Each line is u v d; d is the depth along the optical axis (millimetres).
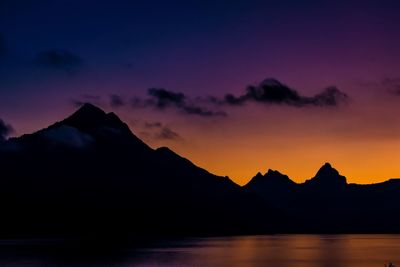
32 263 144250
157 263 145500
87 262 147750
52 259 156125
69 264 141500
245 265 141125
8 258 159000
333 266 139125
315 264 145375
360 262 152125
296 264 145125
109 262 147875
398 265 142625
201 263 146125
